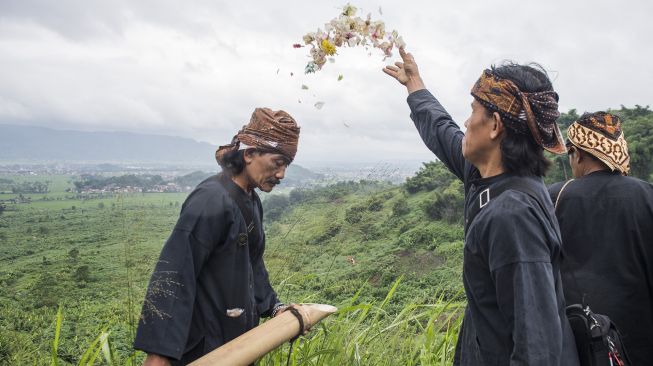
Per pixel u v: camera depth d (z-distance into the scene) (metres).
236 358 1.62
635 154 20.02
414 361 2.66
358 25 1.83
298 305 1.93
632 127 23.00
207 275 1.75
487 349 1.50
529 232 1.39
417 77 2.30
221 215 1.71
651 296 2.26
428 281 15.77
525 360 1.31
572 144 2.49
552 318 1.34
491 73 1.55
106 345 1.98
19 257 32.59
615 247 2.26
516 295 1.35
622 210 2.27
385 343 2.63
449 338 2.69
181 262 1.65
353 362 2.46
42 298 9.70
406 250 21.03
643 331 2.23
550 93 1.52
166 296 1.61
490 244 1.42
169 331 1.60
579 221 2.34
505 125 1.51
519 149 1.50
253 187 1.85
